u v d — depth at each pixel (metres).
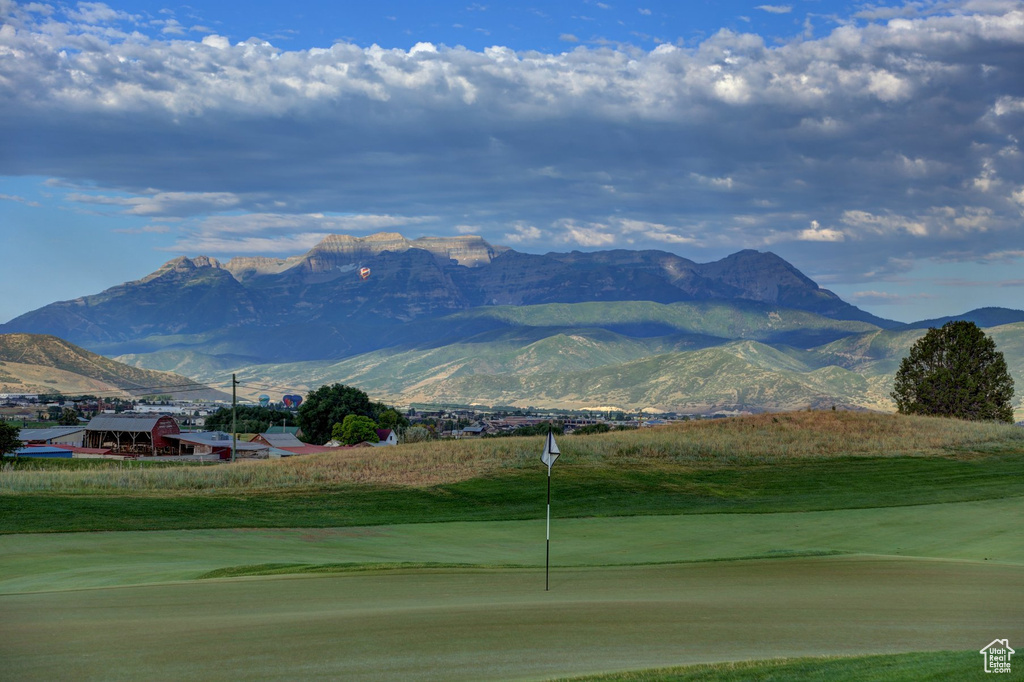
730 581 23.53
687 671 13.12
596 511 47.31
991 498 47.09
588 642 15.61
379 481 56.31
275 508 47.72
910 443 69.38
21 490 50.69
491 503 50.00
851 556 28.62
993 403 98.81
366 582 24.28
